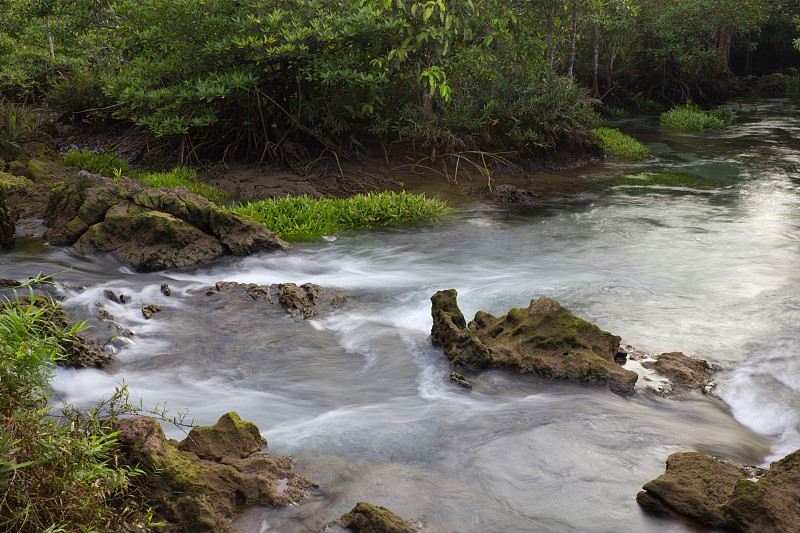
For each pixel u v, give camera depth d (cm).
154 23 1474
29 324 365
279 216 1110
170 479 398
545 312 636
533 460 462
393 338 688
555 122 1731
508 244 1041
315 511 406
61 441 345
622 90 3067
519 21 1892
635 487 432
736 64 4475
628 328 704
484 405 546
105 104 1820
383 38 1505
